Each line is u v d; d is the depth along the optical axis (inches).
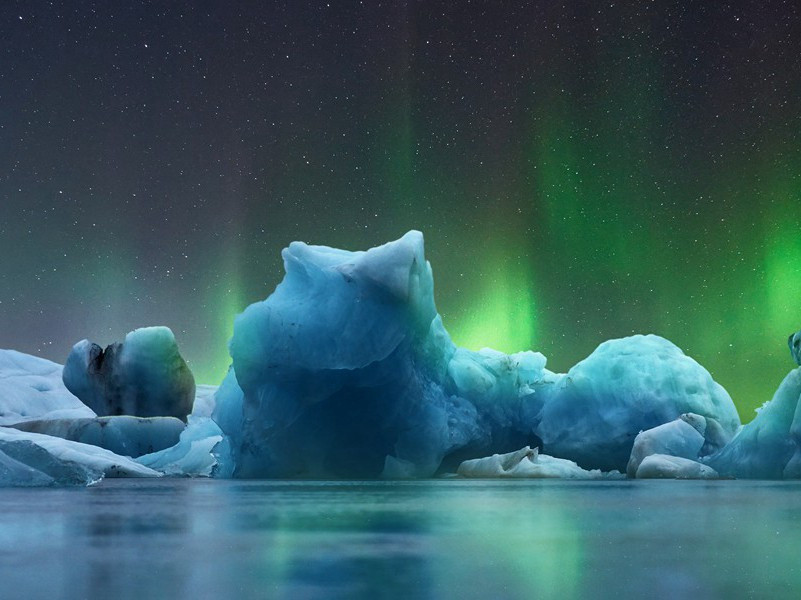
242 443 487.2
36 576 73.2
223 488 297.0
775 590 65.8
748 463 480.4
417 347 507.8
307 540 103.7
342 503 194.5
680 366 566.3
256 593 63.7
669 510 169.9
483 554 89.1
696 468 466.0
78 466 319.0
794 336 494.6
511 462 495.5
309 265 493.0
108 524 128.6
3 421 679.1
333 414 496.7
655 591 65.3
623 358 569.0
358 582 69.7
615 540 104.8
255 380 477.7
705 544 100.5
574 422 561.9
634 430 553.9
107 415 605.3
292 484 357.4
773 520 141.6
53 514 151.8
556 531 117.9
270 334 475.2
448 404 523.2
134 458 554.9
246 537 107.3
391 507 177.3
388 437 501.0
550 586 67.7
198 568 78.0
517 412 564.7
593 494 250.8
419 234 495.8
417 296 487.2
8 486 300.0
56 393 804.6
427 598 61.6
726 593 64.3
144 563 81.6
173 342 614.9
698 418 524.1
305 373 478.0
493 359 560.1
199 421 585.0
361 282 473.4
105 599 61.0
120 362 605.3
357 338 469.1
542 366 585.3
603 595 63.2
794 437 457.4
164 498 215.6
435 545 98.2
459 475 502.0
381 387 494.9
